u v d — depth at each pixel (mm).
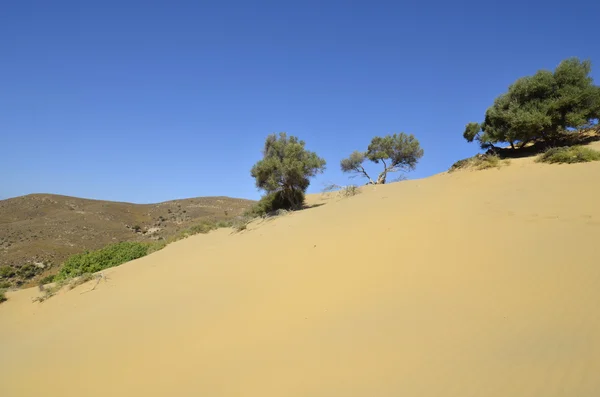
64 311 10617
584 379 2914
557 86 14664
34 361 6492
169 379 4645
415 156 25469
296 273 7418
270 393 3771
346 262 7188
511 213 7621
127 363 5449
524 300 4379
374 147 26172
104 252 19922
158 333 6301
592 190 8055
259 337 5184
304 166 17141
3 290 15500
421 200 10750
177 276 10273
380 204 11570
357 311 5180
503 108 15812
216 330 5805
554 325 3764
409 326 4418
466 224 7504
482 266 5543
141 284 10789
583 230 6004
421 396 3184
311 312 5555
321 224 11141
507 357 3428
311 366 4086
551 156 12336
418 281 5598
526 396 2895
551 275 4785
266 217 16562
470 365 3445
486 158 14422
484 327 4035
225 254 11227
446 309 4609
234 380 4207
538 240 5988
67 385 5195
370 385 3508
